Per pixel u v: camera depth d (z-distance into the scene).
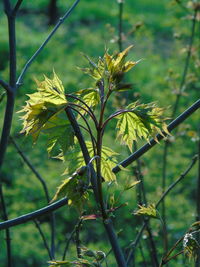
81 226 1.80
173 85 4.65
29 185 7.22
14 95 1.40
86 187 1.23
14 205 6.86
